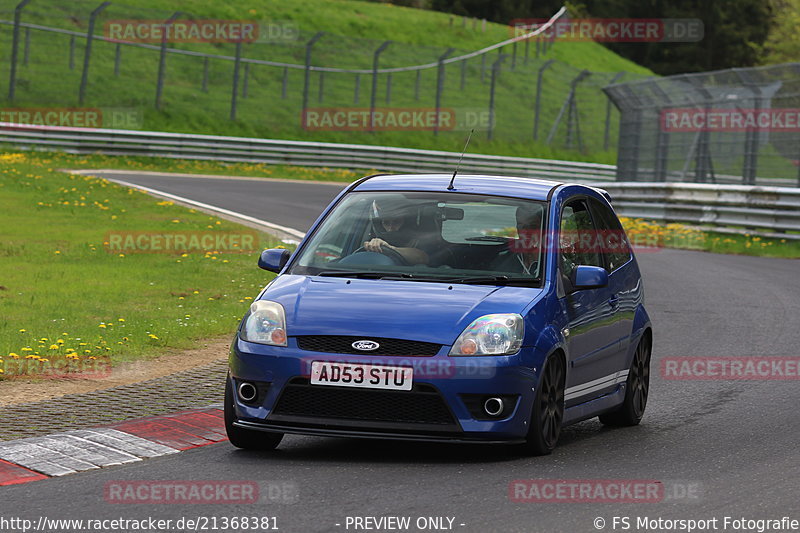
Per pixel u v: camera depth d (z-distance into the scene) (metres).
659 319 48.75
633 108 118.56
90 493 20.73
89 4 195.00
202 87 183.12
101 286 52.06
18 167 104.69
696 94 108.44
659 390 34.16
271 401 23.59
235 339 24.58
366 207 27.91
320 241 27.23
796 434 27.56
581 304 26.55
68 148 137.75
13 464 22.83
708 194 94.69
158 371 35.12
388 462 23.72
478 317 23.81
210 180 120.94
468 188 28.20
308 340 23.62
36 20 183.25
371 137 185.25
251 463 23.47
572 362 25.83
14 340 37.91
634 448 25.89
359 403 23.34
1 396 30.64
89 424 27.20
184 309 47.03
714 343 42.69
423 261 26.19
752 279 64.12
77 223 75.31
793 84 98.31
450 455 24.59
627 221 100.62
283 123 179.88
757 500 20.70
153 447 24.75
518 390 23.48
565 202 28.12
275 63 179.38
